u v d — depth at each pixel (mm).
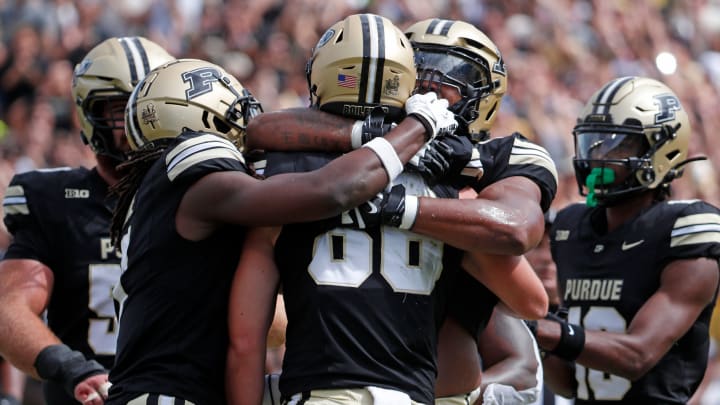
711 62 56969
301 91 43250
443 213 13352
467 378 14797
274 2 45062
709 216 19266
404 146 13273
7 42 40812
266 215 13117
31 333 16953
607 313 19609
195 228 13578
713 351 32125
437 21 15367
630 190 19594
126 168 14898
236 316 13508
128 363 13812
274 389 14336
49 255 18141
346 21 13977
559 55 50656
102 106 18328
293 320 13453
